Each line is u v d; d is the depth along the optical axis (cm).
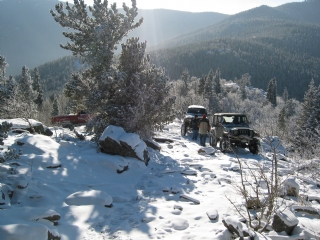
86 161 629
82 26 934
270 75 14125
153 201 488
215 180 614
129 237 352
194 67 14838
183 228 378
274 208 385
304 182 649
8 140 686
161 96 906
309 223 377
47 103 3981
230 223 353
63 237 340
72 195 452
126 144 688
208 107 4306
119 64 909
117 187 536
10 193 423
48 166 562
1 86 991
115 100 848
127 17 930
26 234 291
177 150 1006
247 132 1060
